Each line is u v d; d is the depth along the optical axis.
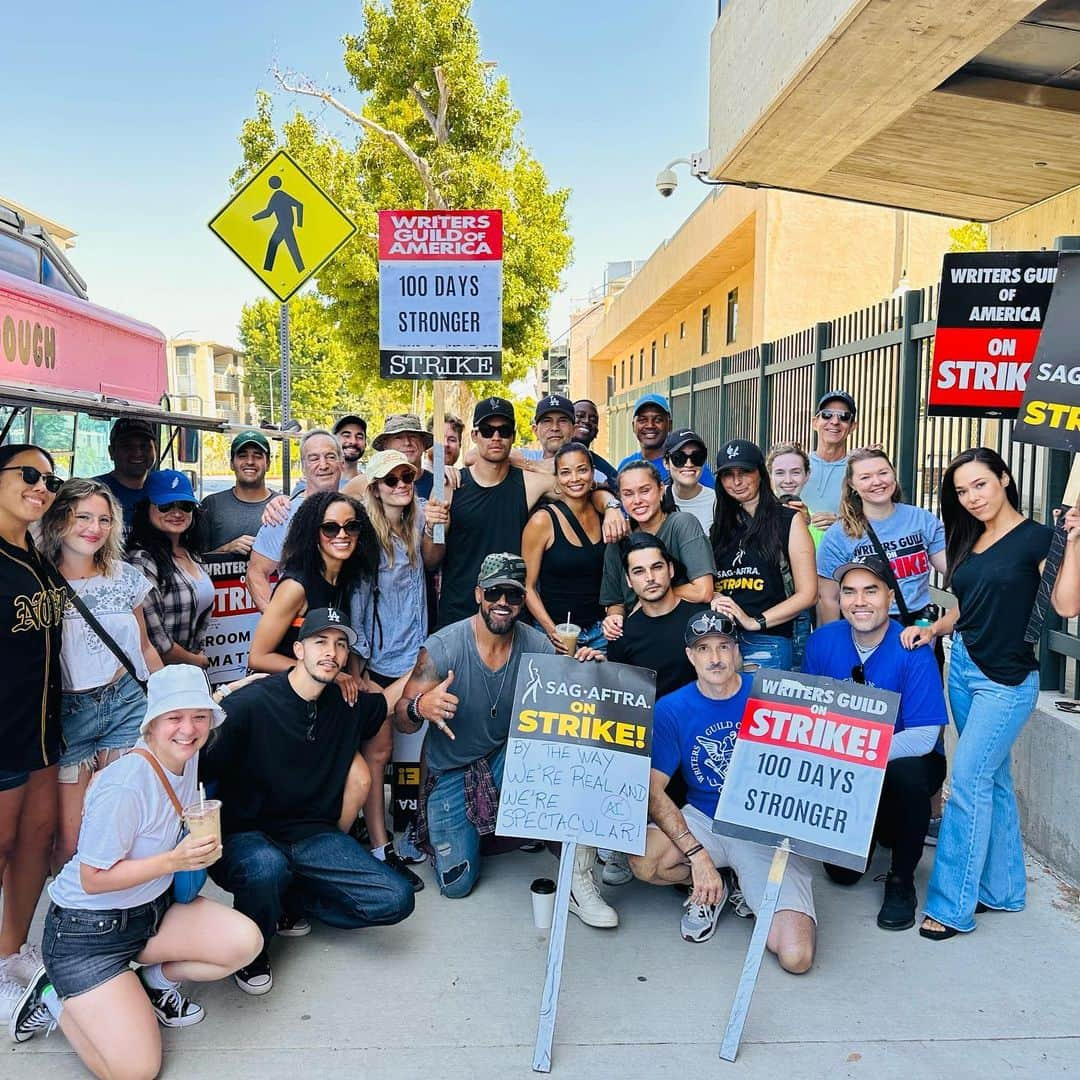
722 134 7.27
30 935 3.92
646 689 3.57
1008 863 4.11
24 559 3.38
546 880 4.10
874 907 4.22
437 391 4.95
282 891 3.58
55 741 3.48
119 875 2.98
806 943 3.63
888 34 4.81
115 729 3.81
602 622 4.88
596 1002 3.47
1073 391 3.84
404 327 4.96
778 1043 3.21
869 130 6.36
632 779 3.51
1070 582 3.65
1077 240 4.51
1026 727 4.79
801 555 4.63
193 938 3.23
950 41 4.88
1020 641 3.81
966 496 3.83
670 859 4.02
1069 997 3.49
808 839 3.34
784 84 5.64
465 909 4.20
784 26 5.64
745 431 11.56
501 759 4.32
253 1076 3.06
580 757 3.55
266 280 6.06
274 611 4.25
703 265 18.62
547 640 4.38
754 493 4.68
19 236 5.45
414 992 3.54
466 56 18.56
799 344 9.38
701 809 4.13
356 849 3.78
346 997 3.51
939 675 4.21
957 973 3.65
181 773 3.23
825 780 3.39
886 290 14.05
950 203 8.30
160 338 5.18
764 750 3.46
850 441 7.77
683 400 15.21
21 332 3.47
